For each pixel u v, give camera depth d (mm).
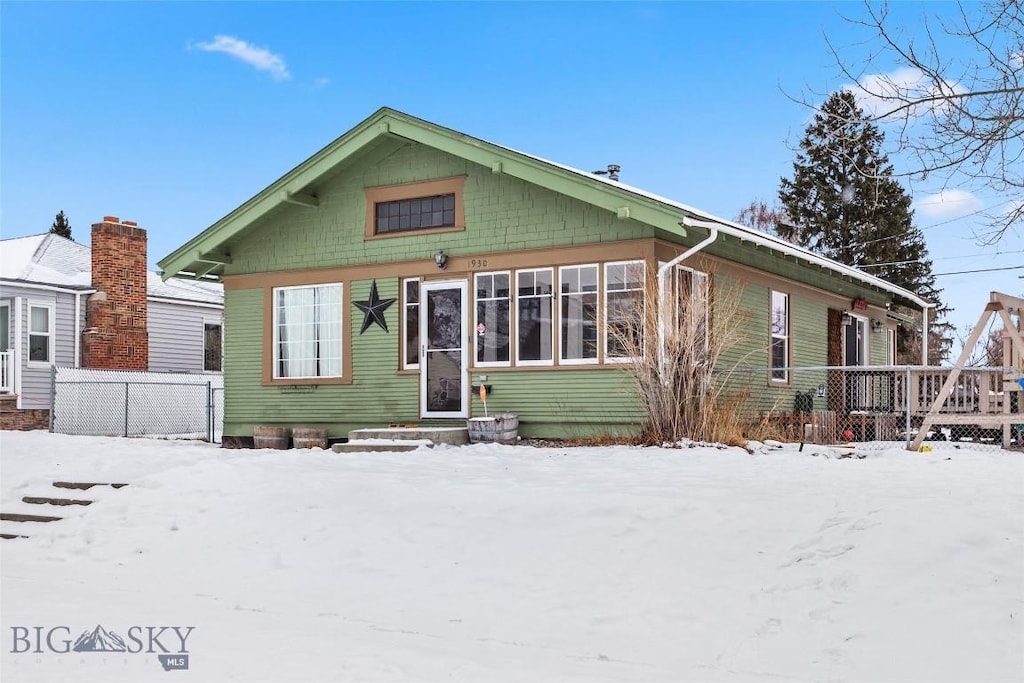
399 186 17953
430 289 17703
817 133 10180
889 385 23406
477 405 17031
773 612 7195
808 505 9086
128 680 6504
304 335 18953
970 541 7652
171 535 10789
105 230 26969
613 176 23578
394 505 10469
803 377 20953
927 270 39844
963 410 18156
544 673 6438
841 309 23141
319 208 18828
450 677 6383
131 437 22047
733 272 17953
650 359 14867
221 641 7395
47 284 25812
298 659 6848
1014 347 17766
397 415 17828
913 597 7016
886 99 8789
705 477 10812
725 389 16875
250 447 19328
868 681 6023
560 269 16375
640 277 15406
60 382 22359
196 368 30406
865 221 39094
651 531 8867
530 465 12336
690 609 7441
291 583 9062
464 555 9062
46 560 10711
